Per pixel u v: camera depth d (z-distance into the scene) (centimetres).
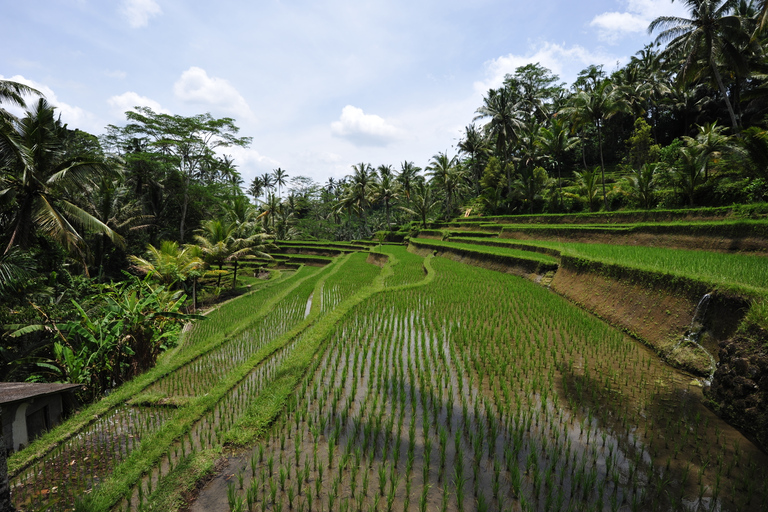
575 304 1473
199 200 3941
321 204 8375
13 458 689
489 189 4662
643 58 4588
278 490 536
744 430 631
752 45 2456
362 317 1426
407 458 588
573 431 646
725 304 848
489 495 511
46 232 1599
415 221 6125
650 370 882
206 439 700
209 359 1214
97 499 538
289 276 3644
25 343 1328
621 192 3228
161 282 2202
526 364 920
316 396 809
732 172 2641
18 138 1492
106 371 1167
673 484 520
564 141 4000
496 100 4362
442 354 1019
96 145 2908
